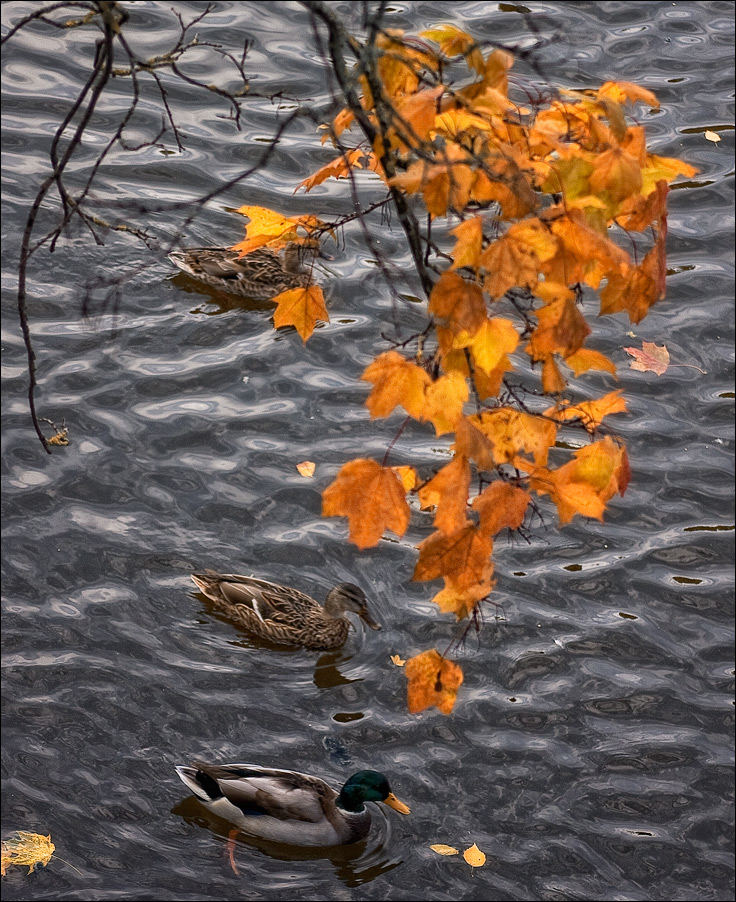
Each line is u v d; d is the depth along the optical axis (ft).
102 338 34.83
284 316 14.16
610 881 23.99
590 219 10.77
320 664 28.22
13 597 28.35
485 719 27.02
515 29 46.70
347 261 38.14
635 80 45.47
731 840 24.90
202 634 28.50
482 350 11.11
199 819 24.79
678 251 39.65
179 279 37.19
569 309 10.68
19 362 33.73
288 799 24.26
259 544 30.45
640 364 35.94
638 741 26.68
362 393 34.30
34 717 26.04
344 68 10.41
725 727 27.09
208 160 40.81
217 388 34.06
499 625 29.01
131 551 29.78
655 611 29.48
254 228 13.61
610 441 12.75
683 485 32.58
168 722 26.43
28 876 23.06
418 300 37.06
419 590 30.07
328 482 31.86
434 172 10.25
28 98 41.55
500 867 24.18
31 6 45.78
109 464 31.55
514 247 10.41
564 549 30.89
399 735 26.71
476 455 11.46
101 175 39.42
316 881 23.85
